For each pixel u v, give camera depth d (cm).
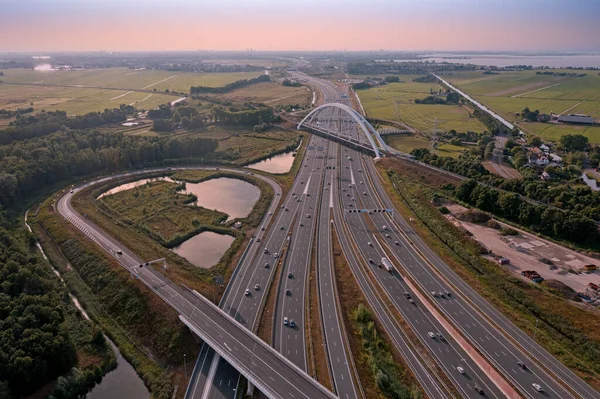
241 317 14300
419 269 17638
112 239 19488
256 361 11819
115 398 11725
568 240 19288
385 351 12900
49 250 18938
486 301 15425
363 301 15488
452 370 12250
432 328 14062
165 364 12631
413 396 10894
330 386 11400
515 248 18788
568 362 12331
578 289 15688
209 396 11275
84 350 13112
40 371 11506
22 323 12481
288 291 15850
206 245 19950
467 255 18238
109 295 15600
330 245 19625
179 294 15138
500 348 12988
